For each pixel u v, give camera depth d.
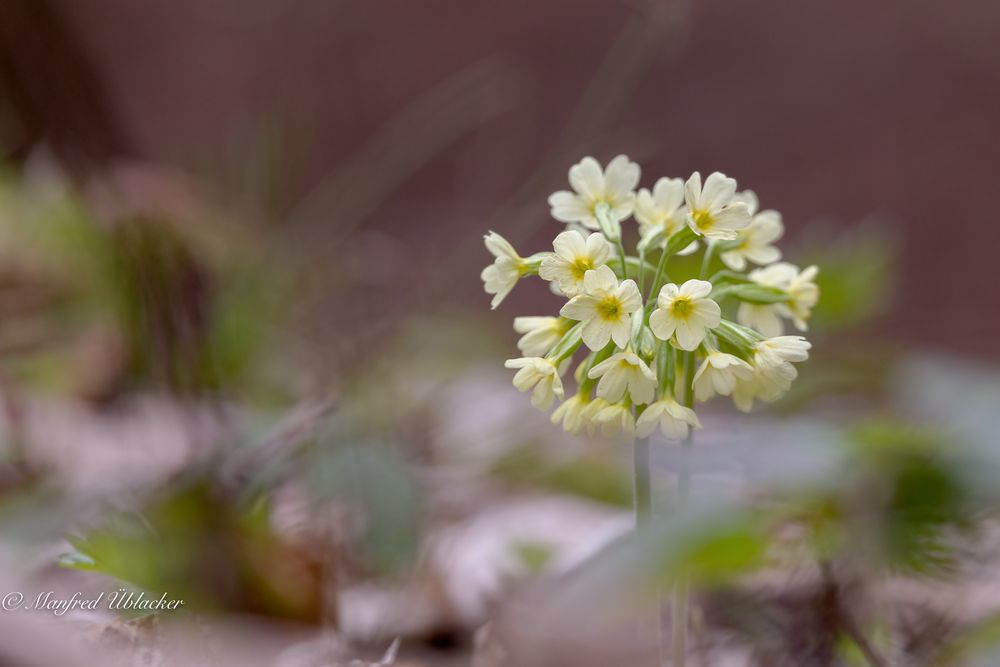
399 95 3.41
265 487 0.90
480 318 1.71
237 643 0.83
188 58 2.71
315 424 0.94
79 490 0.92
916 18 3.41
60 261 1.48
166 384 1.09
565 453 1.18
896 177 3.19
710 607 0.84
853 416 0.98
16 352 1.38
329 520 0.89
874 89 3.40
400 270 1.71
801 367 1.16
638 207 0.79
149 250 1.10
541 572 0.90
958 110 3.30
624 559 0.73
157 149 1.59
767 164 3.30
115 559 0.82
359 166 1.65
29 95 1.08
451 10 3.52
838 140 3.32
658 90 3.30
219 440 0.96
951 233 2.94
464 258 1.46
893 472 0.81
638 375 0.75
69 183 1.20
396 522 0.91
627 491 1.07
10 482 0.98
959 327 2.19
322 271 1.45
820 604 0.82
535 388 0.76
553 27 3.49
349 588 0.90
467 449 1.18
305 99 1.70
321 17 1.76
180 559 0.84
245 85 2.61
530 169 2.44
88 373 1.28
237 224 1.43
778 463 0.83
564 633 0.81
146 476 0.93
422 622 0.87
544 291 2.44
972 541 0.81
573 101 3.38
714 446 0.88
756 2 3.46
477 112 1.79
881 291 1.14
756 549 0.73
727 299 0.78
